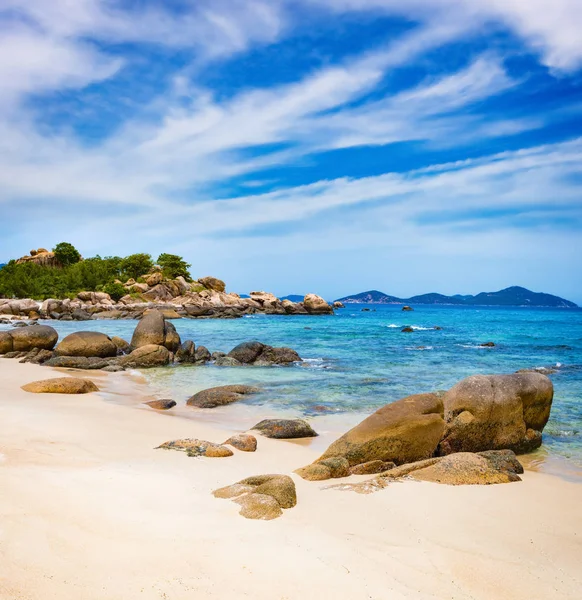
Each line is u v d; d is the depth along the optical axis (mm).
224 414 14062
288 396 16641
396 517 6891
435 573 5289
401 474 8852
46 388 15484
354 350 31375
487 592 4988
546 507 7625
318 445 11109
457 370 22797
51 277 90812
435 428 10094
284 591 4562
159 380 19750
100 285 88250
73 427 11102
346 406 15227
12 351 25125
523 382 11328
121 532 5523
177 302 83875
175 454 9312
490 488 8367
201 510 6453
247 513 6414
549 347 34500
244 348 25000
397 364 24734
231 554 5219
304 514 6727
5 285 80812
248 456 9797
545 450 11336
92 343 24047
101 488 6957
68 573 4512
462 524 6801
